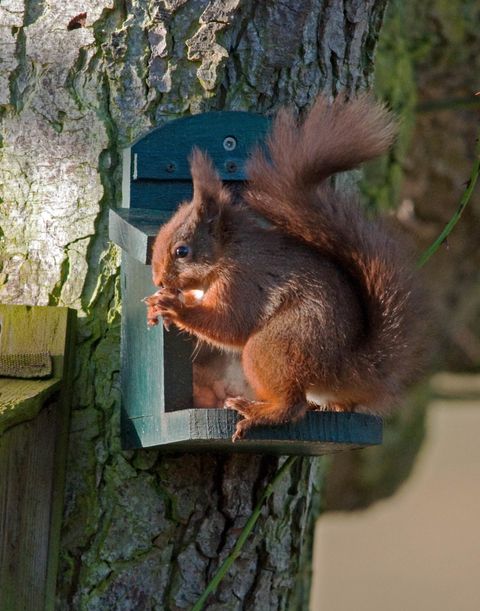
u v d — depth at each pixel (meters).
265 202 7.18
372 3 8.62
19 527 7.38
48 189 8.16
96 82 8.17
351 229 7.08
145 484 7.85
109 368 7.96
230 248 7.14
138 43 8.18
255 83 8.26
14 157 8.22
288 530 8.22
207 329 7.04
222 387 7.42
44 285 8.09
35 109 8.20
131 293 7.82
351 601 17.34
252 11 8.28
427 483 19.06
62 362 7.76
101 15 8.18
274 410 6.76
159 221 7.51
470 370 12.74
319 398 7.07
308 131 7.14
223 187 7.62
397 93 11.59
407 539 18.34
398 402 7.07
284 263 7.06
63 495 7.86
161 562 7.83
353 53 8.52
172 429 6.96
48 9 8.26
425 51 12.34
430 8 12.36
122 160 8.12
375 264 7.01
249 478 7.98
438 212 12.47
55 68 8.20
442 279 12.59
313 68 8.38
